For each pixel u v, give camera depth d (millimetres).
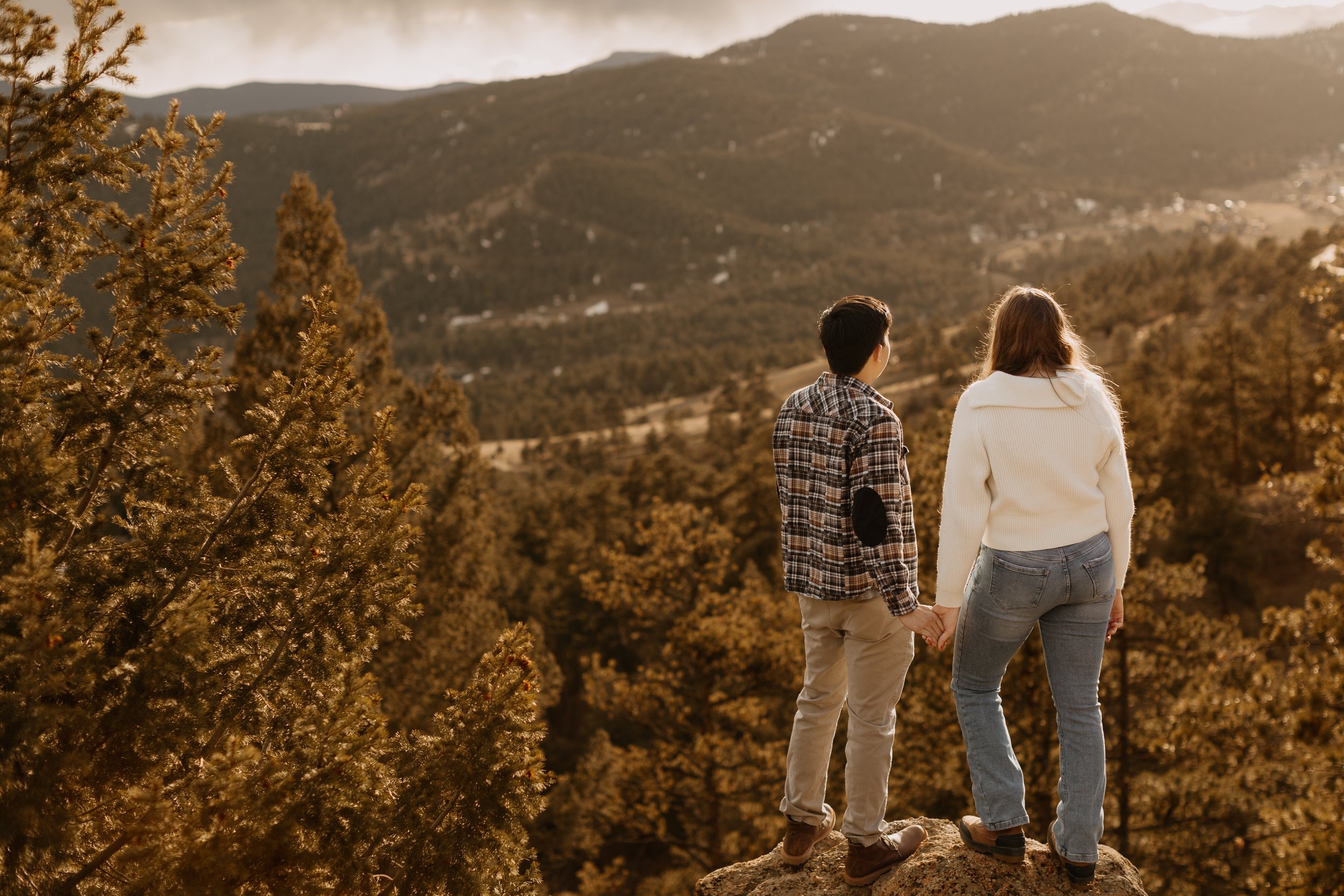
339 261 12031
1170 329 89062
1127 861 3168
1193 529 28734
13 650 2682
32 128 3576
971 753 3078
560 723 33156
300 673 3621
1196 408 39250
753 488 37406
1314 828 6867
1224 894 8984
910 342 127000
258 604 3676
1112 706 10539
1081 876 2939
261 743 3428
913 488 12422
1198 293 107938
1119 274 152625
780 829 12430
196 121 3820
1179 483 31281
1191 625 10148
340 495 6039
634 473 55750
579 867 20875
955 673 3113
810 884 3398
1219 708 8586
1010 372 2869
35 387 3342
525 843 3846
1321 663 7230
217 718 3426
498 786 3684
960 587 2750
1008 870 3059
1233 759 9172
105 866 3137
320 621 3707
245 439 3850
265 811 2893
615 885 14258
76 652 2760
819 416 3016
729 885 3539
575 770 28938
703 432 130250
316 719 3418
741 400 126375
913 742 10562
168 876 2711
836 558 3004
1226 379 37906
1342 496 7953
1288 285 80312
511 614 35000
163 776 3312
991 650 2922
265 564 3732
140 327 3641
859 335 2992
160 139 3732
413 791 3590
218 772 2943
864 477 2877
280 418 3859
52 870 2945
